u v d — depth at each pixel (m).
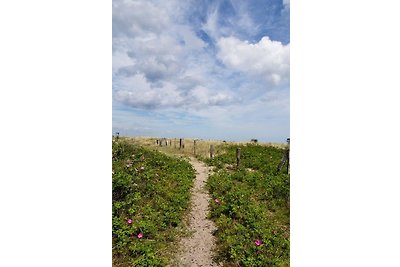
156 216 7.43
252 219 7.62
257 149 19.52
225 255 6.15
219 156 17.22
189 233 7.13
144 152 12.95
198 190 10.45
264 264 5.70
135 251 5.97
